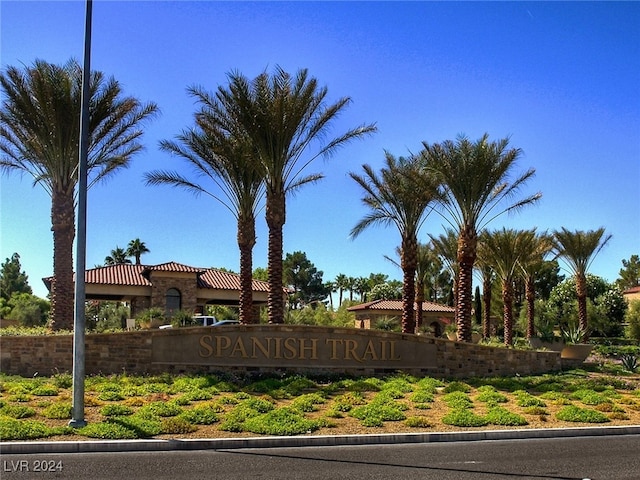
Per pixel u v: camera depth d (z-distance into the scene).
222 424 11.84
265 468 8.98
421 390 17.69
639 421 13.62
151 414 12.71
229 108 22.14
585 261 44.94
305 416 13.30
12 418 11.87
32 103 22.69
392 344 22.11
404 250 28.55
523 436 12.05
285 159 22.59
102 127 24.11
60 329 22.88
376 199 28.59
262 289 39.88
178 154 25.48
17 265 76.31
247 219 26.77
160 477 8.35
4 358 20.17
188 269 38.53
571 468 9.19
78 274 11.77
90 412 13.15
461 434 11.71
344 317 47.66
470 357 23.11
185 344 20.75
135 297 38.34
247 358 21.00
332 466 9.16
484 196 26.42
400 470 8.94
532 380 21.36
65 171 23.67
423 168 26.30
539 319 58.56
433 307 56.28
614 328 62.22
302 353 21.28
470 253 26.25
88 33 12.35
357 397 15.96
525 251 38.78
